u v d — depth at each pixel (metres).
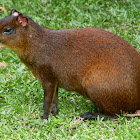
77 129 9.23
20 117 9.83
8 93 11.23
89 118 9.88
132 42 13.73
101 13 15.97
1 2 16.84
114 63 9.19
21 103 10.79
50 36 9.65
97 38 9.54
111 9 16.03
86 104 10.84
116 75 9.13
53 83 9.83
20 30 9.36
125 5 16.44
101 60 9.27
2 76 12.20
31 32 9.49
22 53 9.65
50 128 9.24
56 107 10.44
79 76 9.52
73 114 10.17
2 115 9.84
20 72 12.55
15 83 11.88
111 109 9.52
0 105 10.55
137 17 15.58
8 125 9.37
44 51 9.55
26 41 9.49
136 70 9.23
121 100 9.27
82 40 9.56
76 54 9.50
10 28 9.27
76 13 16.02
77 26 15.06
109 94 9.24
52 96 9.91
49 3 16.88
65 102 10.98
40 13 16.16
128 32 14.60
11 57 13.53
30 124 9.53
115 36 9.65
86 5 16.55
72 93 11.50
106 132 9.02
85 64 9.41
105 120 9.73
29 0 17.05
